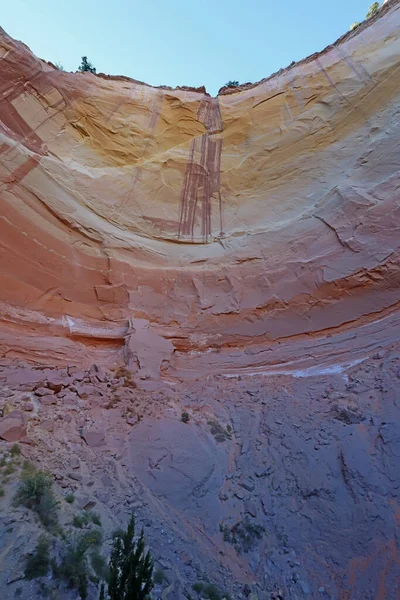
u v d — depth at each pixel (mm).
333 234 9891
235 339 9766
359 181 10359
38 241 9234
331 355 8398
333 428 6082
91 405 6656
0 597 2904
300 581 4152
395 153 10109
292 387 7664
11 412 5520
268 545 4605
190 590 3787
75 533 3814
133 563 2908
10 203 9008
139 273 10516
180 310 10266
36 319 8570
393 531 4348
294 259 10172
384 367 7129
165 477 5312
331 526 4652
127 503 4711
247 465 5828
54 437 5453
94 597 3170
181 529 4609
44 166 10086
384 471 5090
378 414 6055
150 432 6098
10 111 10617
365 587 3943
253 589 4070
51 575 3229
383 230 9102
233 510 5070
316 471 5391
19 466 4531
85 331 9117
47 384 6746
